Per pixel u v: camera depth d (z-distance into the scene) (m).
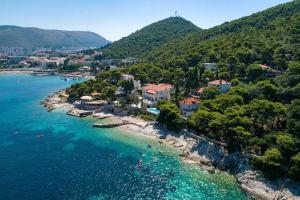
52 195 96.88
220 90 178.50
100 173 113.06
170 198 95.88
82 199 94.62
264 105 124.88
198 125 139.25
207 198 96.12
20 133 160.50
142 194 98.00
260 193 98.31
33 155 130.38
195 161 123.25
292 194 94.88
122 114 187.38
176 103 174.75
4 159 125.94
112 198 95.44
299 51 189.88
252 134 120.38
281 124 123.44
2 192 98.69
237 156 115.56
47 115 197.12
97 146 141.25
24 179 107.88
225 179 108.62
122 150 136.12
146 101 193.38
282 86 148.62
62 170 115.62
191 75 198.62
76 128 168.38
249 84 168.50
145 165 120.19
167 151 134.00
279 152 103.12
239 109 128.88
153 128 161.00
